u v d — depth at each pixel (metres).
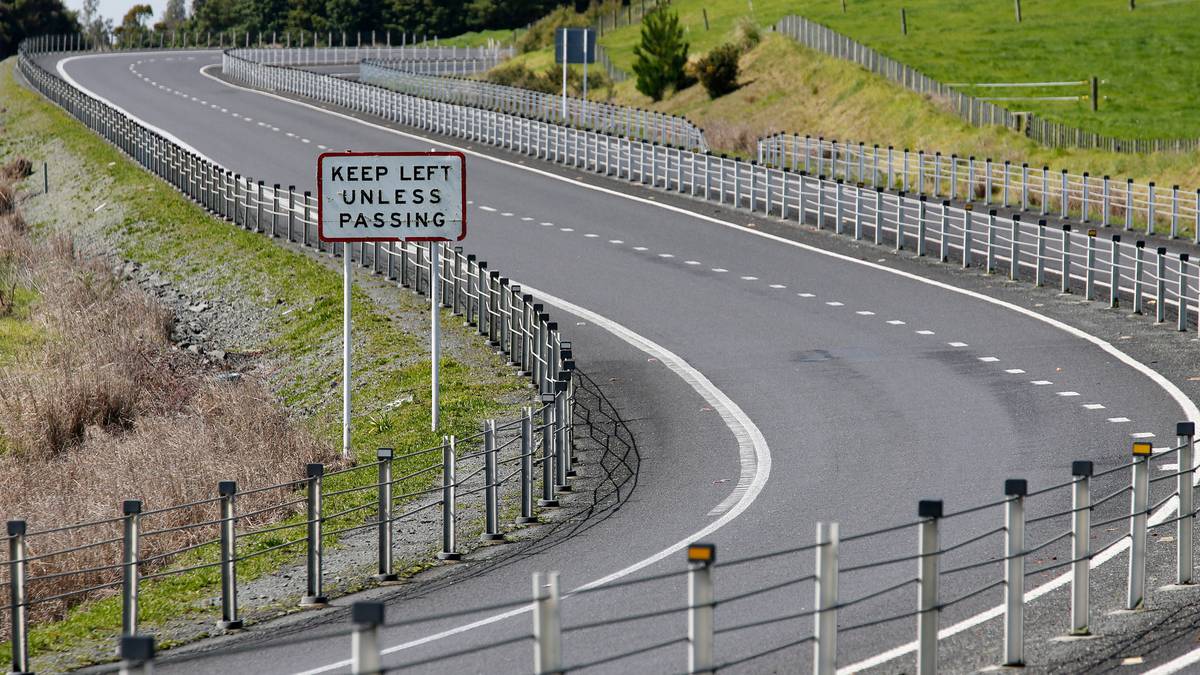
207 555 48.06
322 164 62.78
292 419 73.94
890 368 70.50
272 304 99.44
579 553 43.41
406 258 97.88
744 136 189.75
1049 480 49.47
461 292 90.50
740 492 49.91
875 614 34.69
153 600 42.03
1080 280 92.88
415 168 63.12
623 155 161.75
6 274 113.62
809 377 69.06
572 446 56.06
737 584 38.09
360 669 20.84
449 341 82.44
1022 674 29.61
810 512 46.56
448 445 44.78
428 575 42.72
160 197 141.25
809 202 127.81
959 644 32.00
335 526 49.72
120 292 104.56
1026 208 128.00
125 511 37.81
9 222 144.62
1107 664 29.94
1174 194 111.88
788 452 55.56
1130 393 63.41
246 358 89.38
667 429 60.31
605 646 32.84
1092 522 43.78
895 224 118.31
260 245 114.94
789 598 36.38
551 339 67.44
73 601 45.47
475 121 185.50
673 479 52.53
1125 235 113.19
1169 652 30.44
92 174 161.62
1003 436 56.66
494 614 36.78
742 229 117.44
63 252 119.50
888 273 97.19
